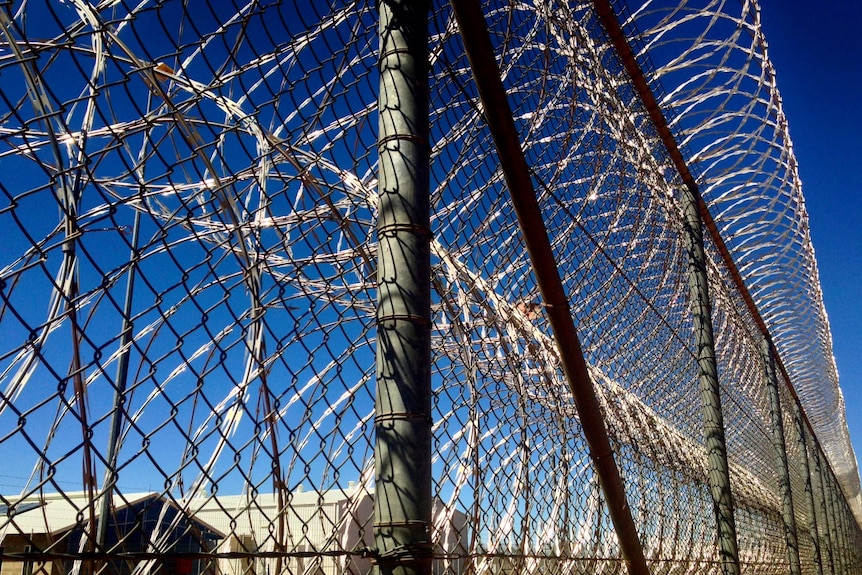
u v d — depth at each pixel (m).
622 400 3.80
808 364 15.74
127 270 1.28
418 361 1.69
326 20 1.75
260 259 1.53
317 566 1.57
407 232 1.75
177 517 1.35
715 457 5.47
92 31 1.27
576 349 2.76
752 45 4.88
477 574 2.22
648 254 4.70
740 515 8.02
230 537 1.43
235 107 1.55
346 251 1.82
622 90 4.35
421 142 1.81
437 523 2.08
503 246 2.68
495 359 2.47
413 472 1.62
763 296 10.20
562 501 2.75
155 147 1.35
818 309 11.20
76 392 1.19
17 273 1.12
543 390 2.82
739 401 8.80
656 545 3.92
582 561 2.97
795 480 15.91
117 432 1.24
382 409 1.66
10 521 1.14
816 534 12.67
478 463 2.16
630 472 3.73
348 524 1.73
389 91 1.82
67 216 1.19
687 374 5.77
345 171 1.82
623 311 4.22
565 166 3.17
